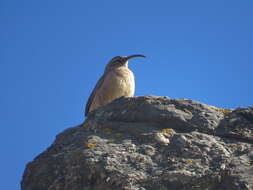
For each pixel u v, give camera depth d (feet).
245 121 50.96
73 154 47.47
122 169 44.62
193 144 47.09
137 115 52.26
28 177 50.16
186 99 53.21
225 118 51.44
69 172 46.83
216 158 45.37
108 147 47.60
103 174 44.39
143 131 50.06
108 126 52.11
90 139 49.11
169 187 43.01
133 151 47.03
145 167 44.98
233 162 44.93
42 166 49.73
